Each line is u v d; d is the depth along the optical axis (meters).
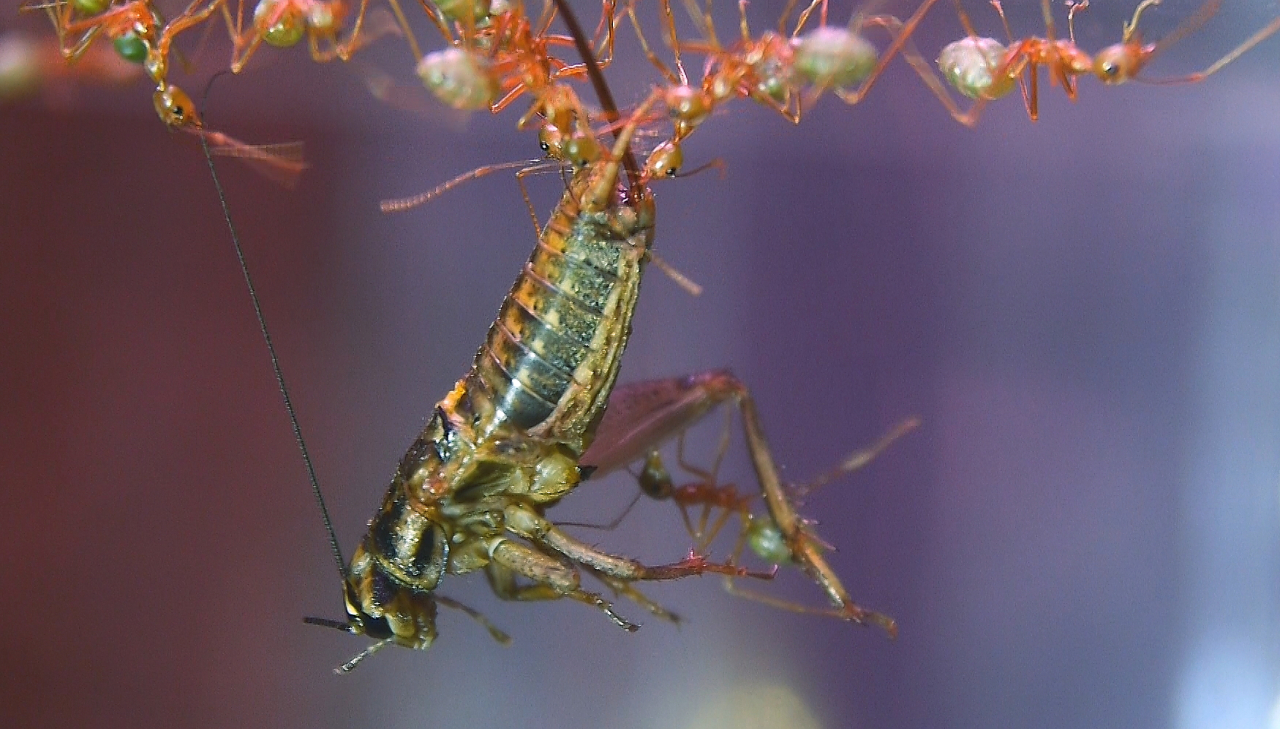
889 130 0.23
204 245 0.23
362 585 0.20
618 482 0.22
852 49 0.18
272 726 0.22
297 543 0.23
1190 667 0.22
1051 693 0.22
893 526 0.23
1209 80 0.21
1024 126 0.22
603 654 0.23
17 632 0.23
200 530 0.23
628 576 0.20
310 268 0.23
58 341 0.23
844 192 0.23
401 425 0.23
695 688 0.22
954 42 0.19
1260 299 0.22
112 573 0.23
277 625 0.23
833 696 0.22
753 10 0.19
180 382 0.23
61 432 0.23
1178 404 0.23
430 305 0.23
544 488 0.20
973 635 0.23
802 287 0.23
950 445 0.23
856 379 0.23
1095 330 0.23
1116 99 0.22
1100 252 0.23
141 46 0.19
